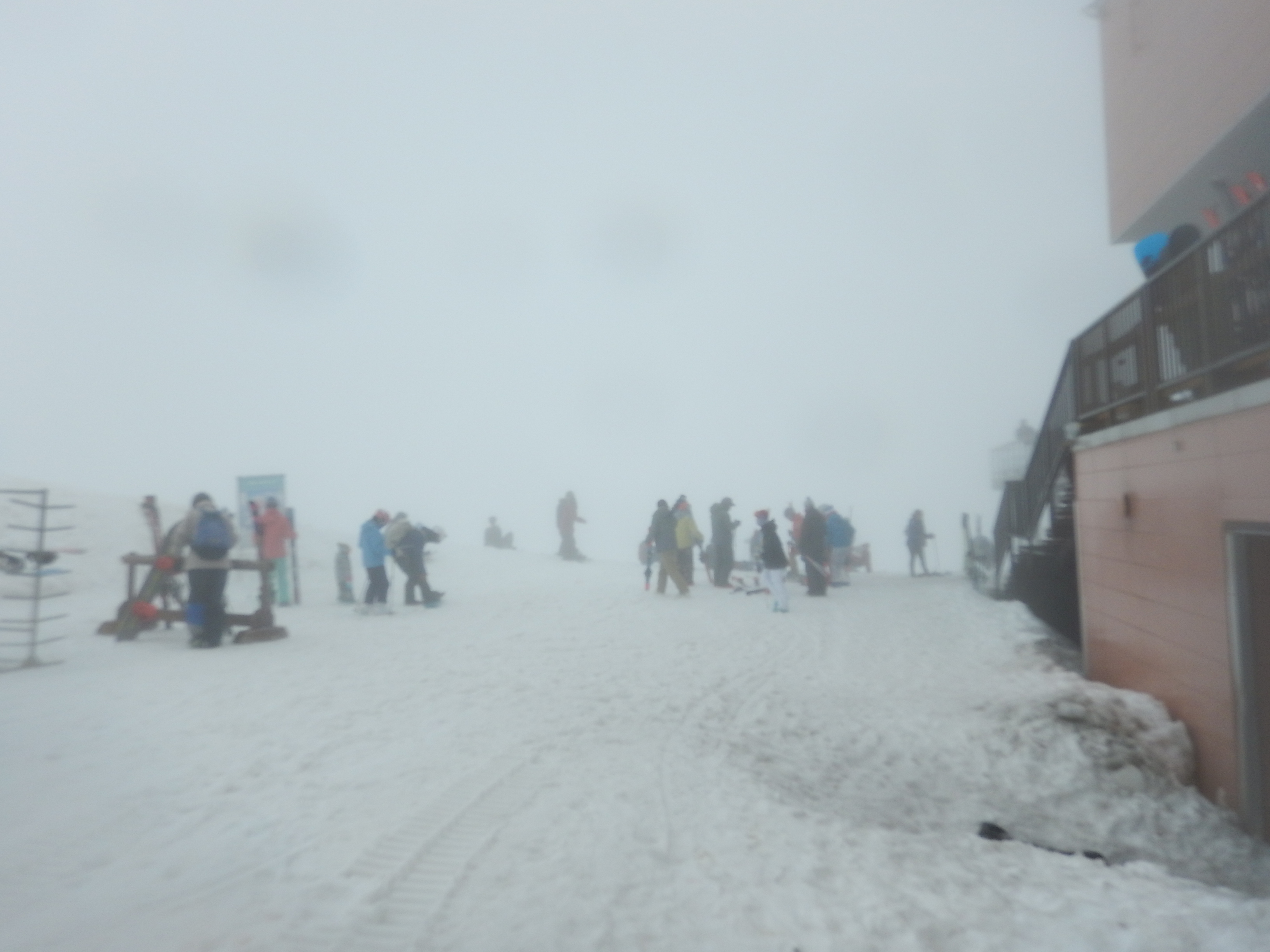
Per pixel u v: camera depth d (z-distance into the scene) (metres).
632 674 10.07
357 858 4.73
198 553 10.75
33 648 9.39
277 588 15.94
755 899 4.60
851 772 7.66
